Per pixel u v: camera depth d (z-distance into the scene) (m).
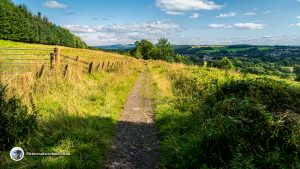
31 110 8.63
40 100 10.21
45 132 7.45
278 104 7.73
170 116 10.11
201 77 16.91
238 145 6.00
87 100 11.86
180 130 8.69
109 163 6.71
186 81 16.25
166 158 6.79
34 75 12.14
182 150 6.78
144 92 16.92
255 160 5.69
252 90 8.72
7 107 7.27
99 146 7.34
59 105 10.05
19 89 10.08
